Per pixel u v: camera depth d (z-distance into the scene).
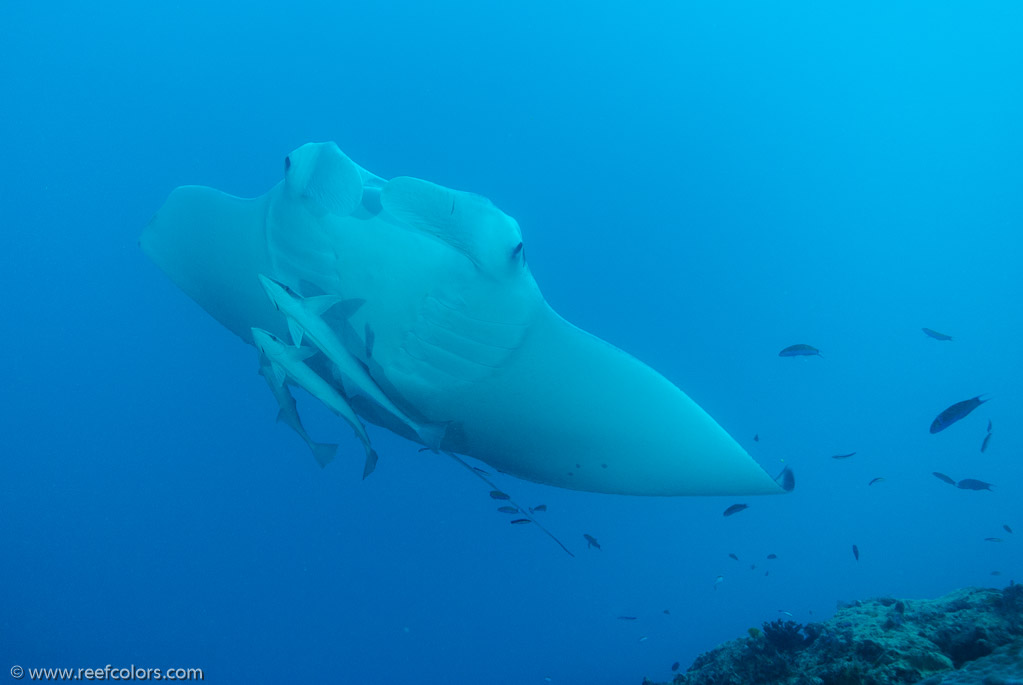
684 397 3.03
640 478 3.29
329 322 2.98
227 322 3.81
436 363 3.01
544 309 2.91
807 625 3.24
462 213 2.49
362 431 2.77
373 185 2.98
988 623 2.56
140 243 3.72
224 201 3.37
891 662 2.37
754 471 2.97
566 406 3.16
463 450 3.42
